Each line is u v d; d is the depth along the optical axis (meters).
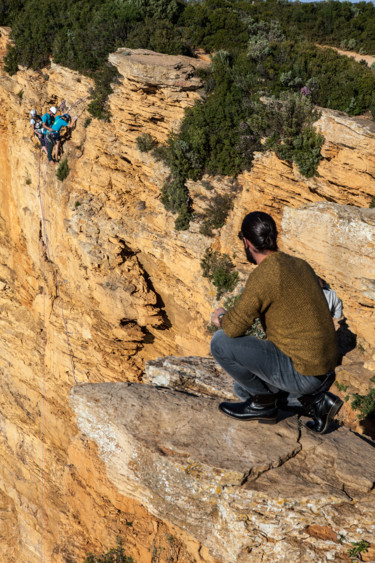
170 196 21.70
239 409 5.66
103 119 25.08
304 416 5.82
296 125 19.11
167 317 23.03
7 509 29.84
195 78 22.14
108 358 24.52
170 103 22.23
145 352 24.17
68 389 26.86
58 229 27.02
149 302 22.53
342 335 12.34
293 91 20.80
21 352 29.84
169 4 26.88
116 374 24.44
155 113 22.59
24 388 29.52
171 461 5.27
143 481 5.53
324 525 5.00
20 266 32.03
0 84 31.61
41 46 29.45
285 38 25.31
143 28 25.81
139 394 6.15
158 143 22.98
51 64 29.14
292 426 5.63
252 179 20.31
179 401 6.04
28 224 29.80
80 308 25.92
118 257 23.20
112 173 24.36
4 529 29.39
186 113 21.75
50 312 27.84
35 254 29.66
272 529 5.04
